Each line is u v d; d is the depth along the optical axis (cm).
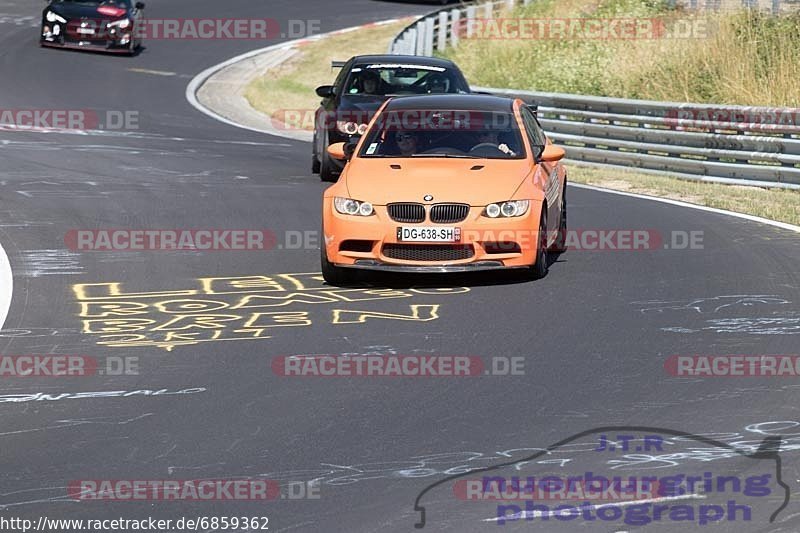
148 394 2705
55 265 4181
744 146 6450
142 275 4044
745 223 5081
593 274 4044
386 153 4219
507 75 10606
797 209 5438
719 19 9594
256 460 2262
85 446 2352
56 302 3647
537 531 1917
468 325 3338
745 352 3011
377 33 13150
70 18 11219
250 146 7681
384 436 2395
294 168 6706
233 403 2630
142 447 2342
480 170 4028
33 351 3088
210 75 11081
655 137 6894
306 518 1980
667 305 3556
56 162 6588
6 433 2436
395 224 3831
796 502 2023
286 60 11975
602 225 5006
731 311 3472
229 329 3312
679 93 8938
